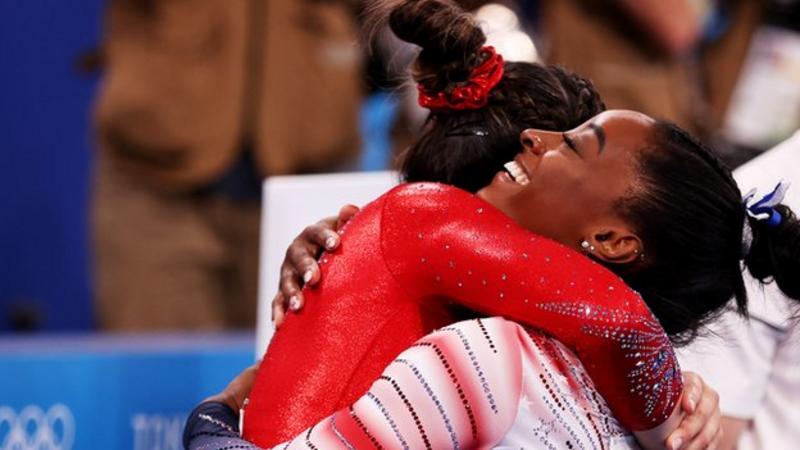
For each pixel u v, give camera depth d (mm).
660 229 4953
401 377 4730
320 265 5191
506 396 4719
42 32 14438
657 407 4996
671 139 5043
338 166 12305
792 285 5246
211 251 11773
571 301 4793
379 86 6035
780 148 6582
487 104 5316
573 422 4836
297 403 4980
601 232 4969
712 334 5590
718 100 13680
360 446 4676
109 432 9469
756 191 5898
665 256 4996
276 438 4980
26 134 14453
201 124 11617
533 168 5074
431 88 5367
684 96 12906
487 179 5273
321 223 5461
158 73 11578
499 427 4715
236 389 5609
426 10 5305
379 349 4969
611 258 4980
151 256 11625
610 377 4902
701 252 5016
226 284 11969
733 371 6309
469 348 4746
